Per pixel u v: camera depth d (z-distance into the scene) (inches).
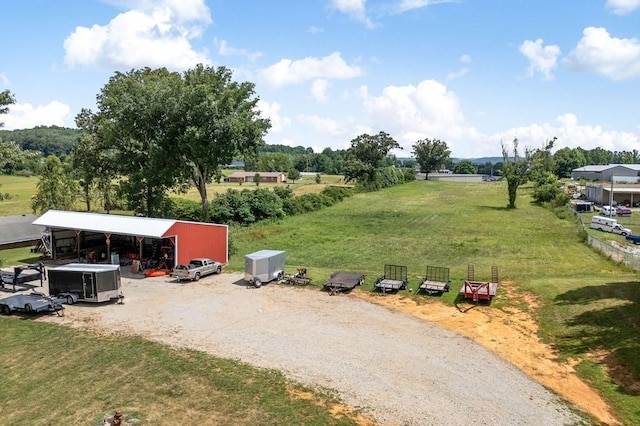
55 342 836.0
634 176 4372.5
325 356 770.8
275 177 5959.6
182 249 1338.6
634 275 1169.4
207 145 1621.6
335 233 2118.6
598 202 3154.5
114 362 753.0
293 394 649.6
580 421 592.1
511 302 1013.2
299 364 741.9
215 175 1926.7
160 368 730.2
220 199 2363.4
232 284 1210.6
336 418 591.8
